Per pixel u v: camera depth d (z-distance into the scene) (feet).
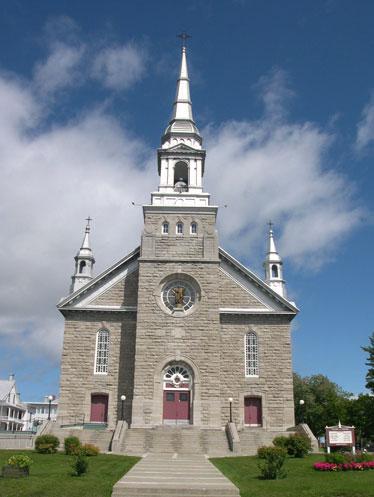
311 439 125.29
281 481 78.74
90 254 175.94
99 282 159.02
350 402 253.65
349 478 80.02
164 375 146.30
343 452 103.04
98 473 83.30
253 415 149.38
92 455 107.45
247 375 151.84
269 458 83.71
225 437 129.90
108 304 157.38
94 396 150.00
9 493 67.77
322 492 69.21
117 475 81.25
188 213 161.27
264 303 158.10
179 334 148.56
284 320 156.76
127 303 157.38
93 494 67.67
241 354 153.38
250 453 123.13
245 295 158.81
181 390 145.28
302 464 97.09
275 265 176.86
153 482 73.97
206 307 151.02
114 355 152.46
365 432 238.68
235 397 149.69
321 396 256.11
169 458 109.29
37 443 114.01
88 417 147.23
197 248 157.48
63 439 126.72
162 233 159.12
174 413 143.43
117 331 154.81
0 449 118.32
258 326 156.15
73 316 155.84
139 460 102.94
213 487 70.33
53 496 66.74
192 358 146.61
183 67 193.98
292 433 130.11
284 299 156.97
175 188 170.81
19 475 77.82
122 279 159.74
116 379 150.30
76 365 151.53
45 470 86.58
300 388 252.21
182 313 150.30
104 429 139.33
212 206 161.58
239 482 78.18
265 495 68.13
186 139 177.47
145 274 153.79
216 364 146.20
